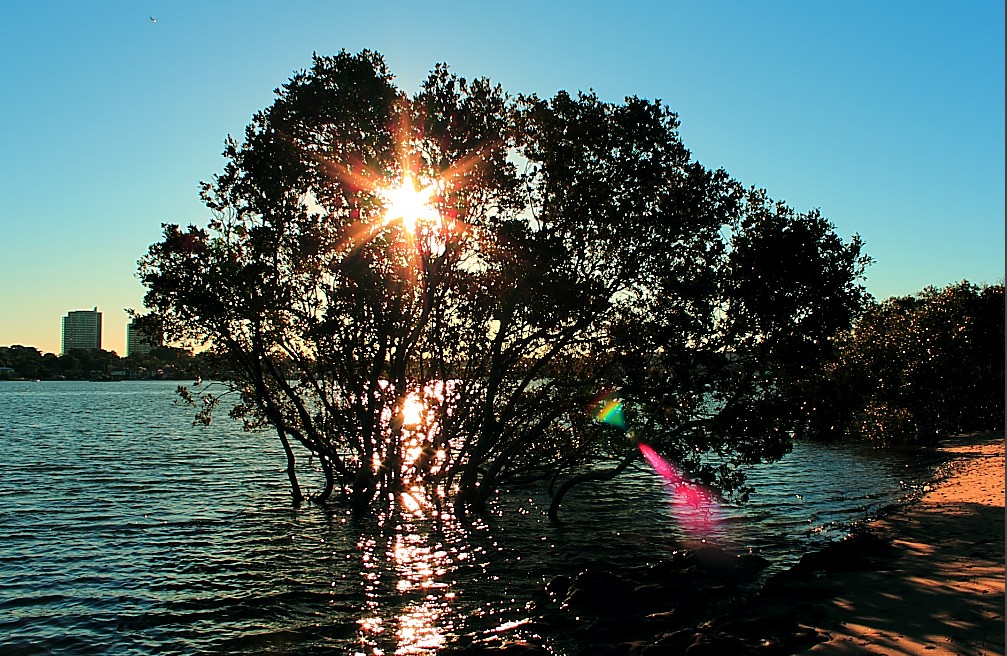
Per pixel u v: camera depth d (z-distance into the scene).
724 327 23.47
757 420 23.31
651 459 24.81
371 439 26.33
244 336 26.00
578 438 26.02
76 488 33.94
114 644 14.44
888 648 11.55
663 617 14.48
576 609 15.62
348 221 24.05
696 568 17.92
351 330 25.36
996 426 55.12
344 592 17.66
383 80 24.05
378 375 25.70
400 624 15.26
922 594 14.61
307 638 14.58
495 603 16.52
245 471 40.00
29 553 21.69
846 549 19.09
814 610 14.02
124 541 23.23
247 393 29.11
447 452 26.70
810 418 23.91
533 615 15.50
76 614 16.20
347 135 23.89
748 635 12.71
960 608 13.46
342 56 24.11
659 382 23.73
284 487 34.34
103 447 52.47
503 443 27.06
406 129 23.69
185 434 64.44
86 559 20.98
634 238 23.62
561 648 13.44
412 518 26.55
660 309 23.61
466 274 24.36
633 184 23.30
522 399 26.22
